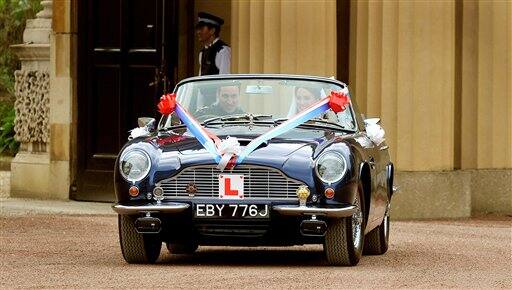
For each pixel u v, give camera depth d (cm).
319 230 1438
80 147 2520
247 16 2367
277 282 1338
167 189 1461
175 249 1697
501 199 2547
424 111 2367
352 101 1661
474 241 1947
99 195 2498
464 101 2547
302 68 2344
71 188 2534
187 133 1558
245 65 2367
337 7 2433
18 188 2598
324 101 1600
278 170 1442
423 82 2366
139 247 1505
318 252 1730
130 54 2478
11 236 1873
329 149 1466
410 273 1466
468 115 2552
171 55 2456
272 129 1528
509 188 2550
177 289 1276
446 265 1578
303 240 1474
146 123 1616
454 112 2534
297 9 2345
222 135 1513
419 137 2366
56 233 1927
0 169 3475
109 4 2494
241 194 1445
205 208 1448
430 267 1548
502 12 2556
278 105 1612
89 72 2511
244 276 1391
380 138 1694
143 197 1464
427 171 2367
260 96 1617
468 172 2403
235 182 1445
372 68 2369
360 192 1507
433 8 2366
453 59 2409
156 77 2455
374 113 2369
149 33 2464
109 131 2494
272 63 2353
